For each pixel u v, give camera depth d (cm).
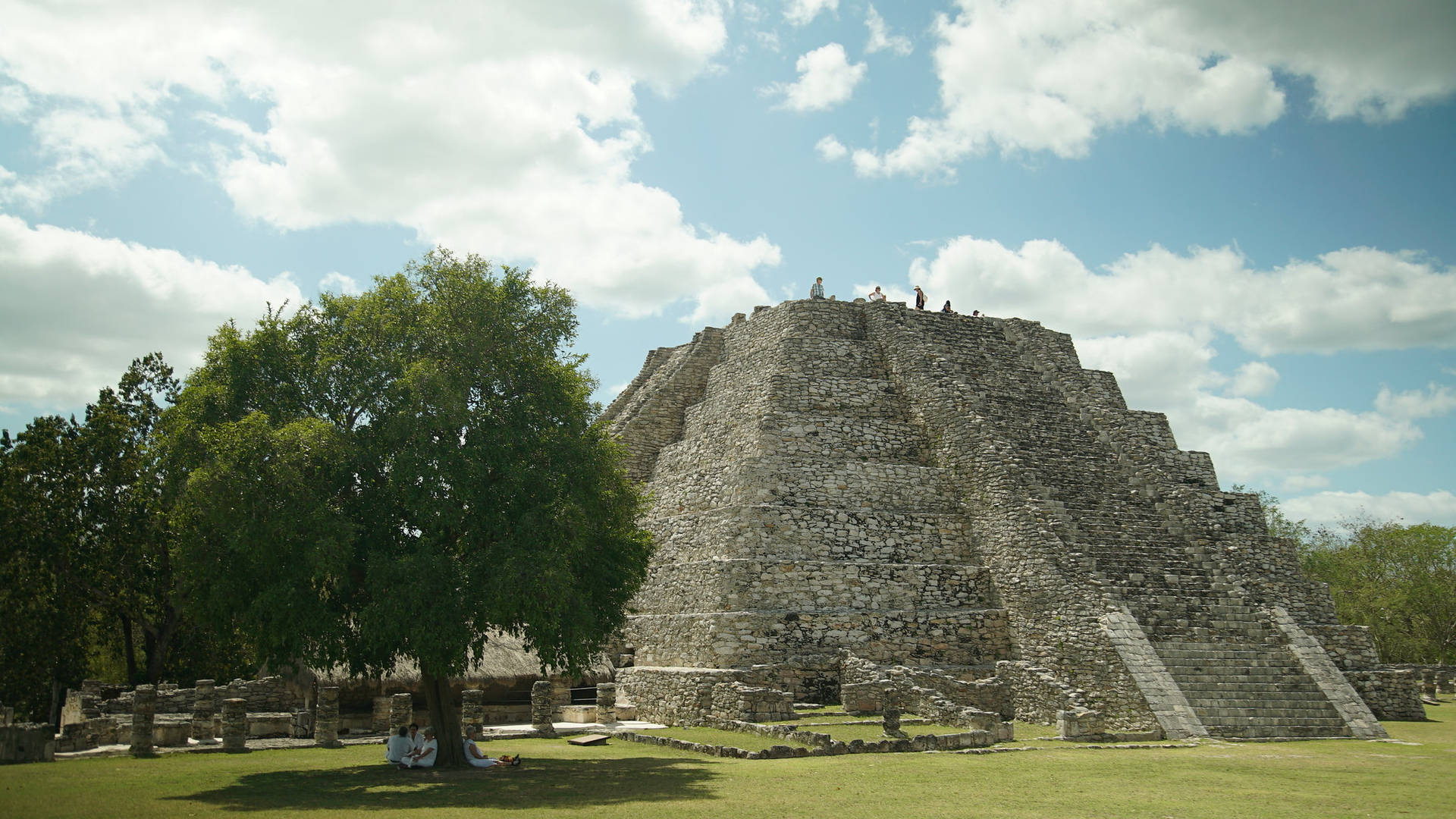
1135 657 2925
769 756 2314
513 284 2403
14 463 4019
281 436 2066
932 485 3697
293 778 2031
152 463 2306
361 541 2198
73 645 4131
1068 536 3472
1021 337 4675
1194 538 3650
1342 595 6475
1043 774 2034
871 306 4447
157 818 1526
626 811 1584
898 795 1747
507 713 3272
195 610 2206
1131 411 4472
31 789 1844
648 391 5128
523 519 2173
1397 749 2584
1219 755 2408
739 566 3247
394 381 2248
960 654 3259
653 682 3272
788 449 3756
